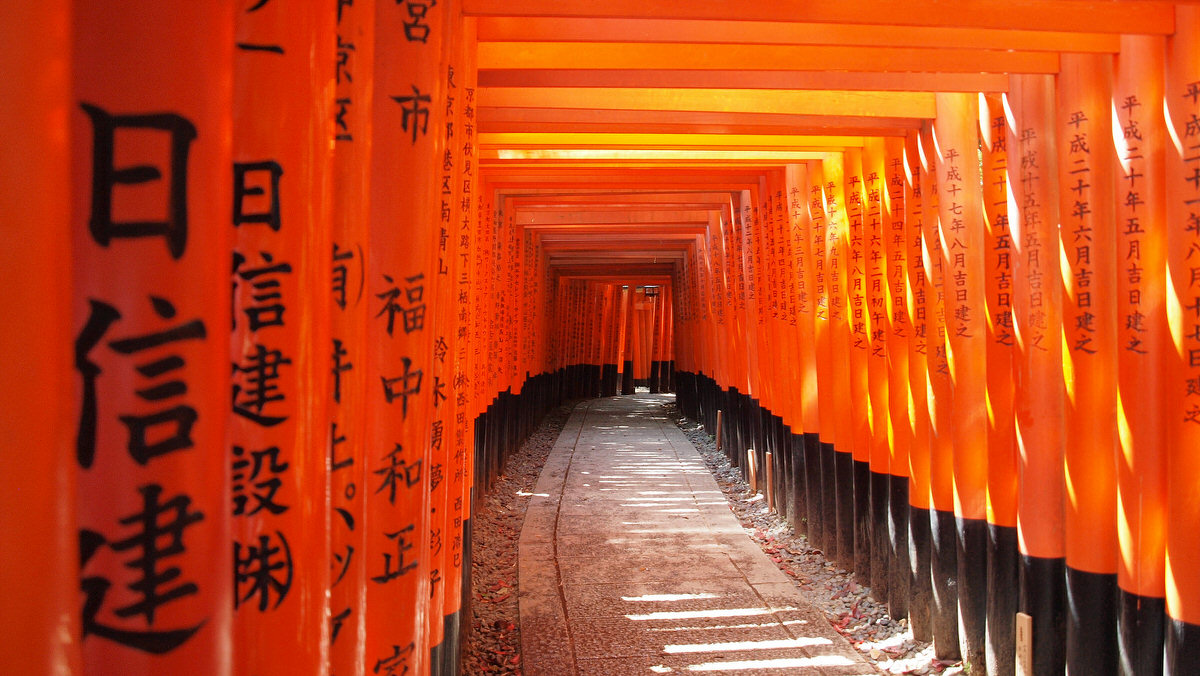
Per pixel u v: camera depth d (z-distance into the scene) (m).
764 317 7.84
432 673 2.86
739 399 9.39
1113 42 3.11
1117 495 3.21
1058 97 3.38
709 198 9.17
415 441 2.13
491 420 8.39
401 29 2.06
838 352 5.78
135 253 0.93
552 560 6.26
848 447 5.73
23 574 0.75
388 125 2.06
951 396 4.27
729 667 4.25
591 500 8.48
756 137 5.48
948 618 4.32
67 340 0.80
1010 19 2.91
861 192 5.45
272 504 1.27
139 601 0.95
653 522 7.49
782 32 3.26
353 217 1.71
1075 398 3.32
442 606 2.90
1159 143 2.98
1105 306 3.26
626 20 3.30
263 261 1.25
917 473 4.61
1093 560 3.29
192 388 0.96
